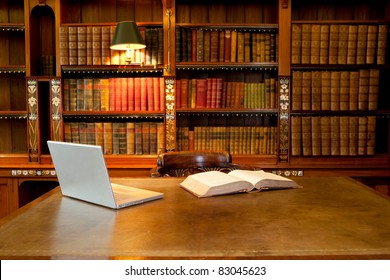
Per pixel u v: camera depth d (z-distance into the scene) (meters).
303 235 1.19
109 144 3.64
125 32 3.22
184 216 1.40
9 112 3.68
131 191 1.73
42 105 3.76
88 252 1.07
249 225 1.30
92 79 3.62
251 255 1.04
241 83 3.64
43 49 3.90
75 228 1.27
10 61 3.95
